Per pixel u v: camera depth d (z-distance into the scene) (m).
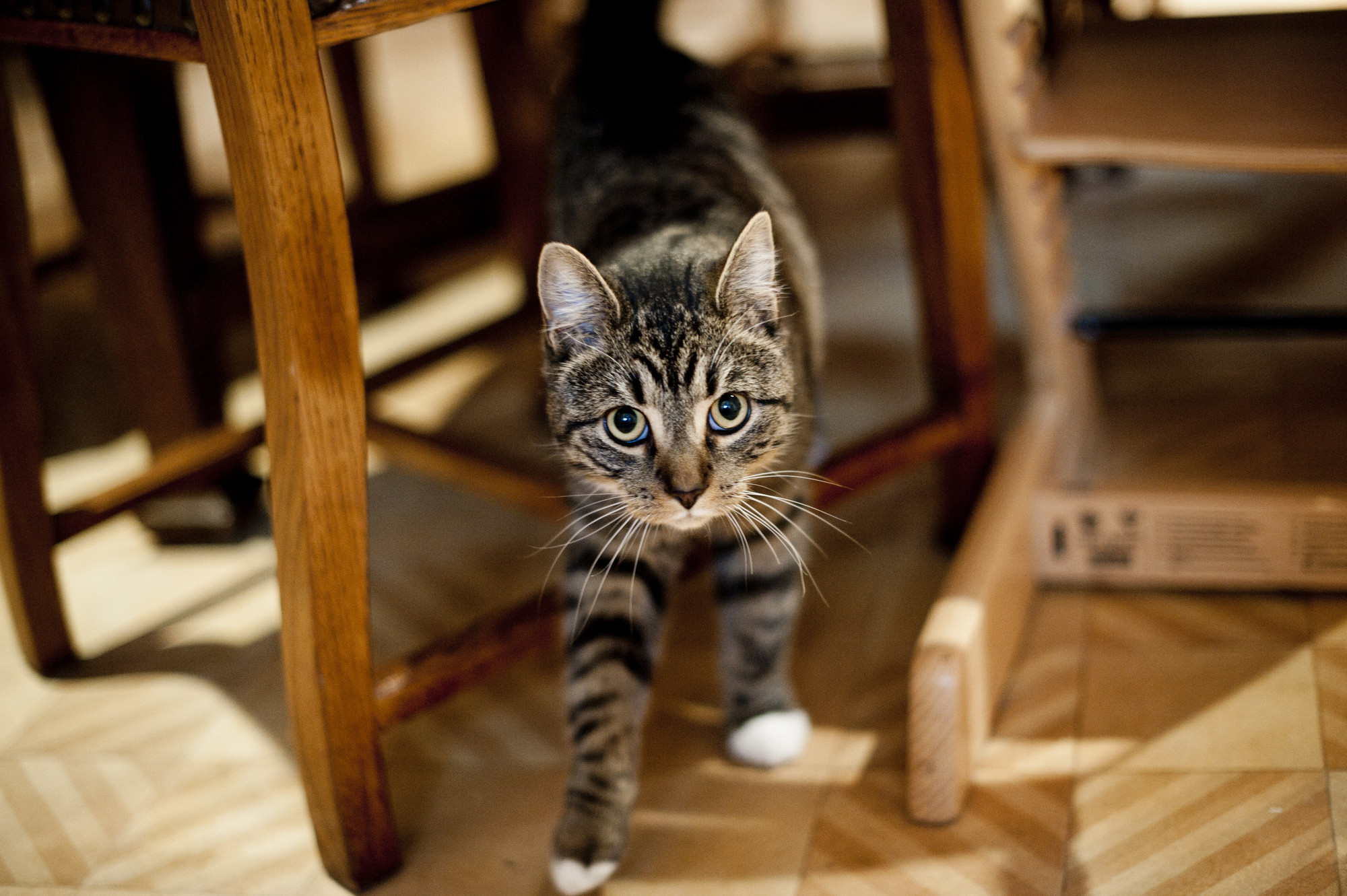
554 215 1.62
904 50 1.43
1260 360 1.90
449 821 1.28
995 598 1.30
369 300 2.57
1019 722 1.31
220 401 1.87
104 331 2.52
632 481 1.18
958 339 1.56
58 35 1.10
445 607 1.65
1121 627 1.44
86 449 2.10
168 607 1.72
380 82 4.11
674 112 1.54
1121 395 1.87
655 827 1.24
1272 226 2.24
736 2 4.02
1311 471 1.60
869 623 1.53
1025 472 1.49
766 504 1.26
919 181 1.50
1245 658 1.35
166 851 1.27
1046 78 1.46
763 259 1.16
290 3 0.93
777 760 1.30
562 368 1.19
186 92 3.63
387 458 2.07
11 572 1.52
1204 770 1.20
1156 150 1.23
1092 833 1.15
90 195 1.66
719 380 1.16
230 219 2.87
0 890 1.23
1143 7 2.33
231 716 1.48
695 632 1.58
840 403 1.99
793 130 2.88
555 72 2.47
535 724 1.43
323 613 1.08
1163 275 2.11
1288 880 1.06
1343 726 1.23
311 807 1.17
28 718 1.50
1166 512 1.45
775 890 1.14
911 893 1.12
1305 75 1.34
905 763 1.29
